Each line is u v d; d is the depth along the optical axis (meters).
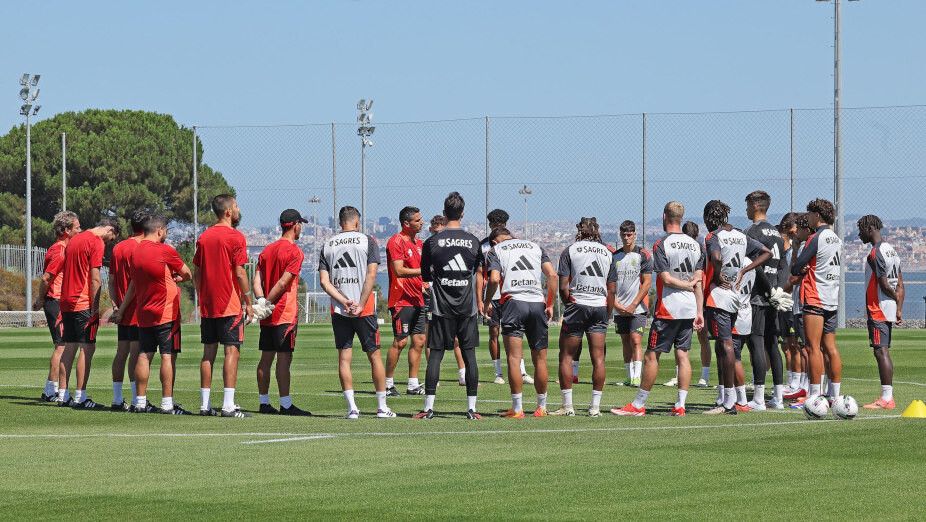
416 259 15.83
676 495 7.34
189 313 50.31
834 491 7.46
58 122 73.81
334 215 45.34
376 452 9.38
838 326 37.22
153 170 64.81
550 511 6.87
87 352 13.73
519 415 12.38
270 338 13.08
